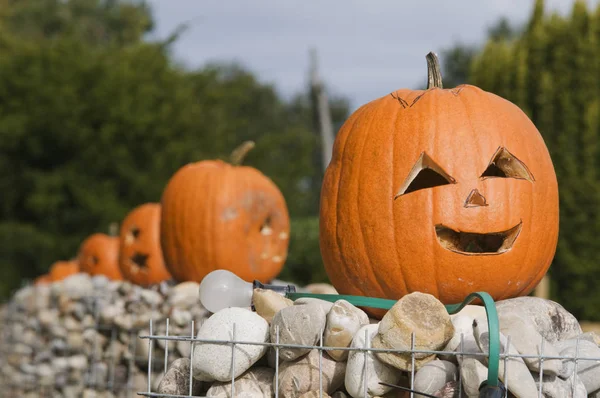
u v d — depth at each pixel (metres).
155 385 6.11
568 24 9.97
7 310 8.65
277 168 19.31
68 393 7.17
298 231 14.06
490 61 10.50
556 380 3.11
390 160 3.85
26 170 18.16
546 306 3.56
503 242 3.86
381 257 3.83
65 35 20.70
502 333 3.08
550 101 9.87
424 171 4.09
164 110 18.38
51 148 18.09
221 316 3.37
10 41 21.55
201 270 6.67
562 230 9.84
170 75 19.45
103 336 6.91
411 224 3.77
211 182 6.75
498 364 2.83
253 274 6.77
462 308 3.33
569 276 9.91
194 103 19.84
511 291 3.91
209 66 21.44
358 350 3.13
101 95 18.02
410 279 3.80
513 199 3.79
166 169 18.05
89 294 7.36
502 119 3.93
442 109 3.90
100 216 17.38
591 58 9.77
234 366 3.29
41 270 17.52
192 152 18.45
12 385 7.90
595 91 9.75
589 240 9.69
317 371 3.24
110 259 10.64
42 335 7.77
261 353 3.34
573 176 9.75
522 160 3.87
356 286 3.97
